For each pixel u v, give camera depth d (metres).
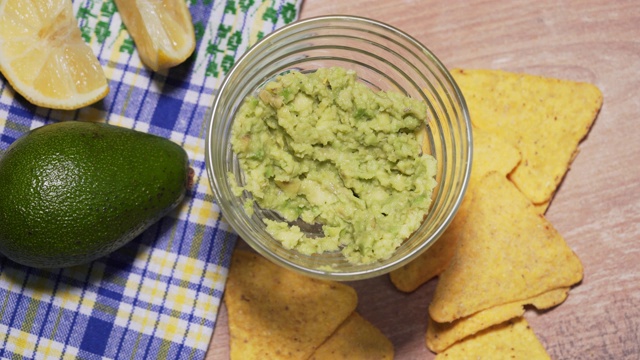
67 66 0.55
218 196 0.49
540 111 0.58
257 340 0.57
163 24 0.55
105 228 0.51
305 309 0.57
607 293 0.58
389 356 0.57
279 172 0.50
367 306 0.58
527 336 0.58
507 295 0.57
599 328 0.58
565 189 0.59
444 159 0.52
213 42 0.57
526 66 0.59
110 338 0.57
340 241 0.50
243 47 0.57
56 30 0.55
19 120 0.56
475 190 0.58
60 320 0.57
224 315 0.58
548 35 0.59
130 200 0.52
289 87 0.49
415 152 0.50
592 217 0.59
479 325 0.57
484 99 0.58
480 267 0.57
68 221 0.51
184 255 0.57
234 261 0.57
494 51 0.59
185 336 0.57
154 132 0.57
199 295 0.57
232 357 0.57
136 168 0.52
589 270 0.59
